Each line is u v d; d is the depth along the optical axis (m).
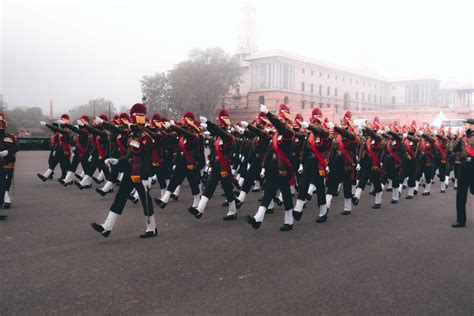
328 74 97.12
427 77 111.56
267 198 7.52
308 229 7.96
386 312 4.25
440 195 13.36
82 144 12.84
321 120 8.76
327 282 5.07
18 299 4.44
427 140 12.67
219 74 77.38
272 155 7.62
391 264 5.82
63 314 4.09
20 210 9.36
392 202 11.52
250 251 6.36
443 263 5.91
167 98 80.81
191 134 9.08
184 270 5.43
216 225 8.14
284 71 87.12
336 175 9.44
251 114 88.19
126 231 7.52
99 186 13.55
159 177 11.47
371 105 111.94
